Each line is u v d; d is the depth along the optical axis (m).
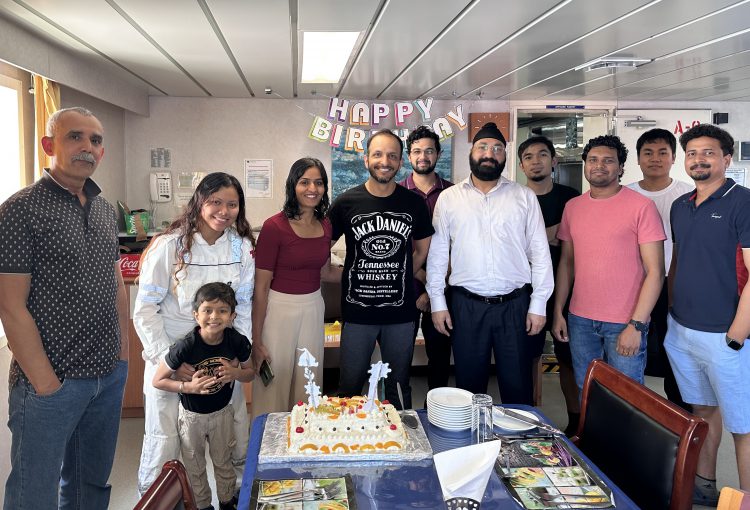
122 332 2.29
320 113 5.54
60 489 2.20
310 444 1.62
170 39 3.18
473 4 2.54
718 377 2.46
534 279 2.72
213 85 4.73
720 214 2.41
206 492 2.37
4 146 3.35
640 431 1.60
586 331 2.78
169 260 2.26
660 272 2.58
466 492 1.29
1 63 3.19
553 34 3.06
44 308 1.88
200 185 2.25
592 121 6.11
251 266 2.41
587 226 2.75
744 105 5.83
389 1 2.48
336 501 1.38
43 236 1.84
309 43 3.26
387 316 2.66
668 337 2.70
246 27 2.92
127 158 5.36
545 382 4.38
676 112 5.78
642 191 3.39
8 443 2.79
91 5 2.54
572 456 1.60
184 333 2.33
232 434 2.41
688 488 1.42
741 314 2.34
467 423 1.80
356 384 2.74
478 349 2.72
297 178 2.50
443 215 2.77
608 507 1.36
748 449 2.48
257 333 2.61
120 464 3.00
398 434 1.67
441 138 4.70
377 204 2.65
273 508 1.34
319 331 2.70
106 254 2.08
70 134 1.90
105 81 4.15
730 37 3.14
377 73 4.16
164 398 2.28
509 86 4.75
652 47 3.38
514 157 5.71
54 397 1.89
